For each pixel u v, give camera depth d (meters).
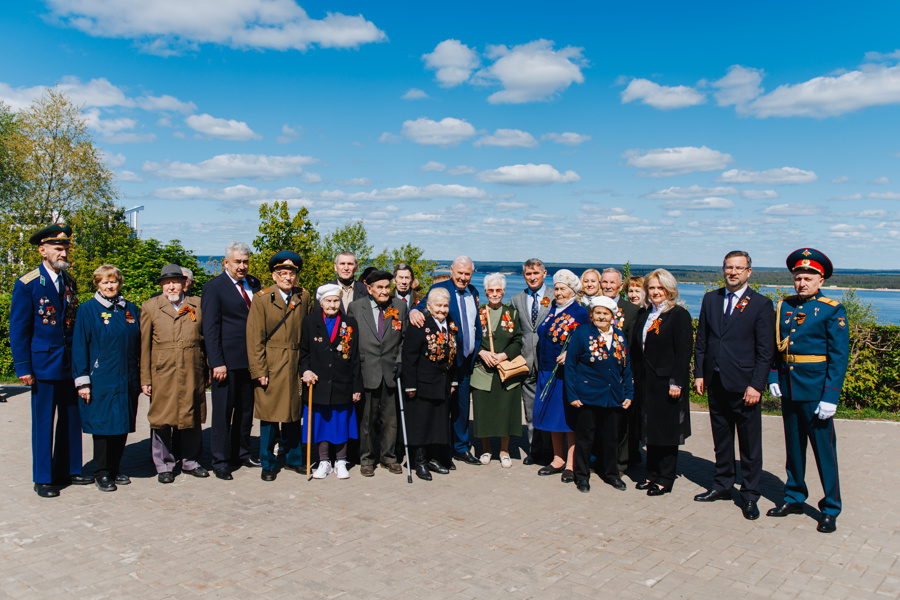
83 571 3.78
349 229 34.69
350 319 5.99
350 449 6.61
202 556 4.02
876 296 178.12
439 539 4.39
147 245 17.38
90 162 29.92
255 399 5.80
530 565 3.97
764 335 5.07
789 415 5.02
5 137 30.23
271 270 5.98
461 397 6.54
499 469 6.40
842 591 3.68
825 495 4.77
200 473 5.89
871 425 8.71
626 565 4.00
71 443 5.57
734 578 3.84
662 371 5.52
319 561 3.97
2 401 9.77
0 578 3.68
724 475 5.41
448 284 6.65
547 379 6.11
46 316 5.28
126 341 5.45
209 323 5.79
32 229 23.34
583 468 5.66
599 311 5.64
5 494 5.27
